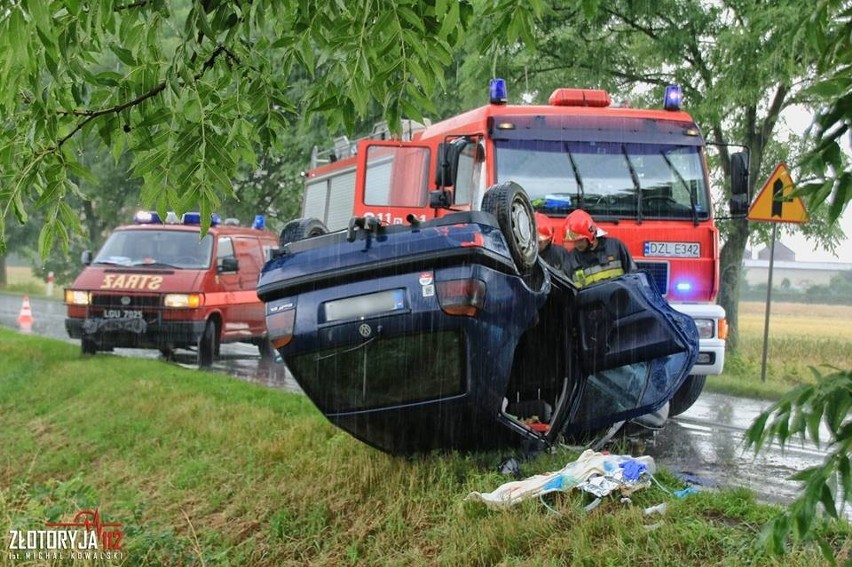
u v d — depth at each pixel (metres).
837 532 4.71
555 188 9.80
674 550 4.85
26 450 10.31
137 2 4.07
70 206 4.31
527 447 6.85
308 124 4.55
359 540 6.16
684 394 9.78
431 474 6.61
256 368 14.87
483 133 9.88
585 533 5.14
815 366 2.29
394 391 6.36
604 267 8.10
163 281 14.37
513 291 6.26
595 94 10.50
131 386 11.81
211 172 3.96
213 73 4.47
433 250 6.00
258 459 8.03
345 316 6.20
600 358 7.13
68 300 14.47
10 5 3.52
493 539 5.40
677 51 14.59
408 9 3.83
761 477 6.73
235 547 6.73
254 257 16.48
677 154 10.06
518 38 3.88
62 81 4.08
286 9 4.33
